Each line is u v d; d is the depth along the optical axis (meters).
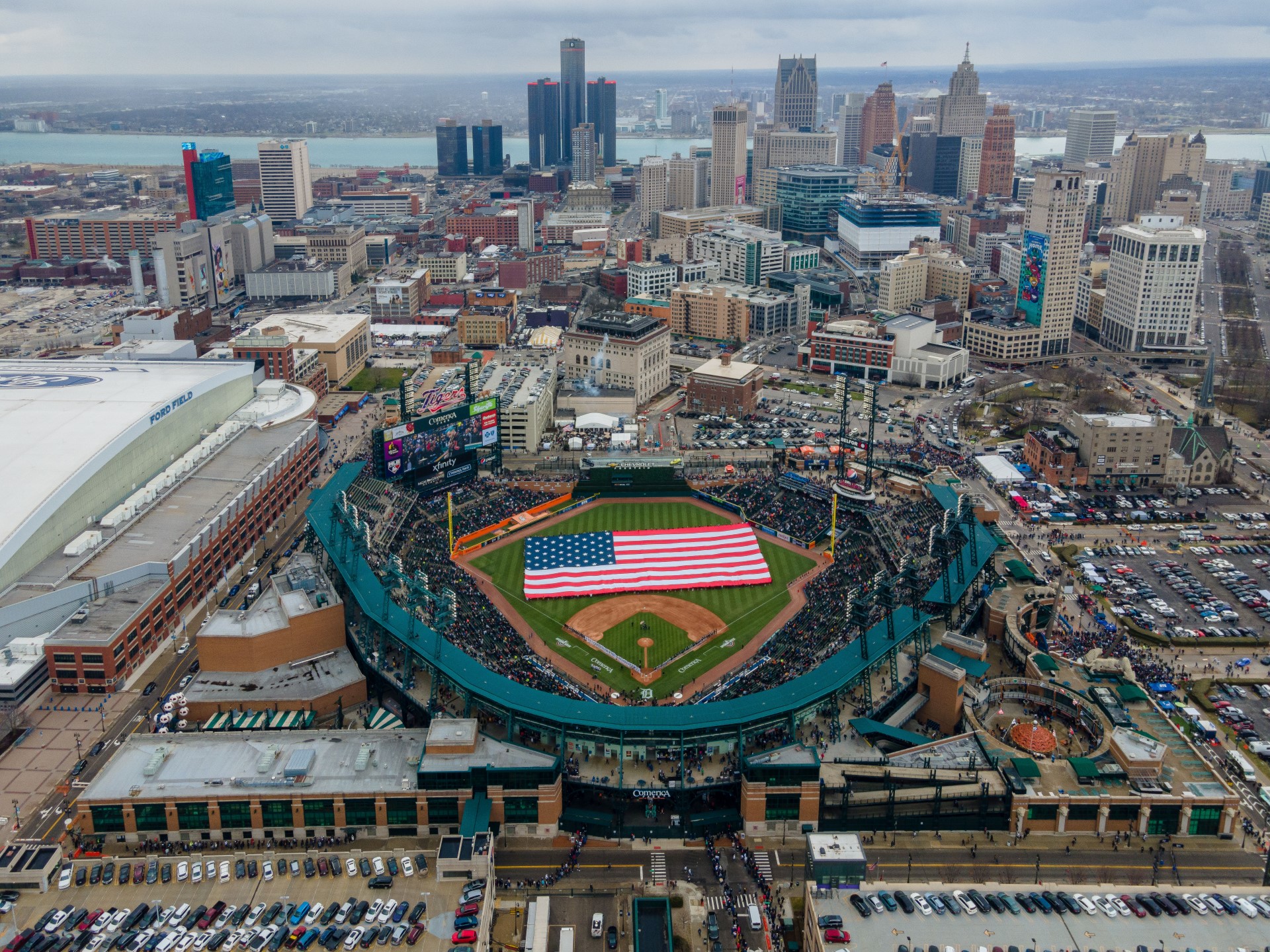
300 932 136.62
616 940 143.25
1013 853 161.50
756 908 149.25
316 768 168.75
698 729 173.25
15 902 141.25
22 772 178.88
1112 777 167.62
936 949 129.62
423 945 135.38
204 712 194.25
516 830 166.62
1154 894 139.38
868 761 173.38
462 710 191.25
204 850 161.00
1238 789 175.12
